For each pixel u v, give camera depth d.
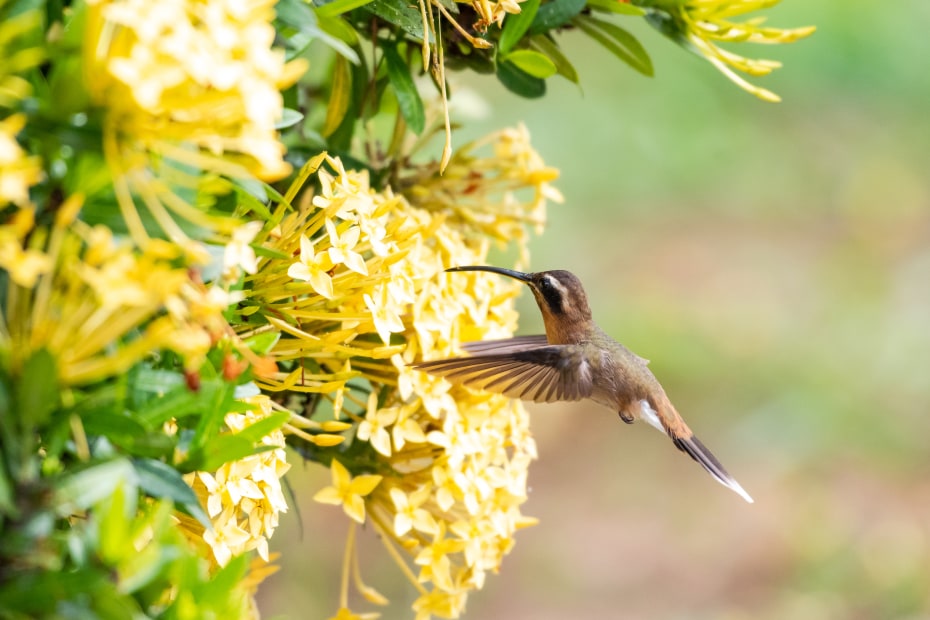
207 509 2.42
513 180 2.50
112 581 2.02
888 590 3.69
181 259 2.19
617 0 2.48
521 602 3.64
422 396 2.46
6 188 1.82
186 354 2.05
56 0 2.17
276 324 2.43
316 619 3.20
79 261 2.04
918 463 4.18
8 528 1.97
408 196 2.50
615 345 2.54
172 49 1.90
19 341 2.00
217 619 2.17
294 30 2.43
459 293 2.47
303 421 2.44
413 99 2.46
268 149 2.09
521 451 2.48
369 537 3.44
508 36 2.46
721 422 4.32
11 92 1.95
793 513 3.97
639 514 4.02
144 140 2.02
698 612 3.65
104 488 2.06
